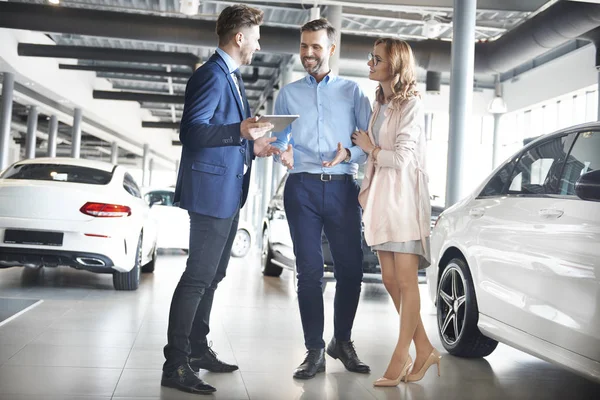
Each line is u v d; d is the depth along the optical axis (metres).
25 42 15.49
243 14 2.86
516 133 15.92
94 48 15.05
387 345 4.03
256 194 21.58
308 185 3.22
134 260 5.87
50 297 5.35
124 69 17.77
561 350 2.61
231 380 2.93
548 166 3.10
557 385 3.15
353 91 3.31
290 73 14.85
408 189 3.02
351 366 3.23
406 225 2.99
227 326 4.46
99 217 5.46
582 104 13.47
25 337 3.64
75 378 2.80
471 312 3.55
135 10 12.64
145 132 29.67
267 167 18.94
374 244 3.04
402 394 2.82
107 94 21.00
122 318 4.48
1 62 14.62
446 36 13.29
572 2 9.26
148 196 11.02
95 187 5.66
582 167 2.81
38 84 16.89
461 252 3.71
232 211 2.84
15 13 11.02
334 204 3.22
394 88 3.08
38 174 5.79
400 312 3.15
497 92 16.11
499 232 3.21
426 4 9.25
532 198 3.07
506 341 3.10
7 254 5.37
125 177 6.27
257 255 13.62
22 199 5.36
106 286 6.34
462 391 2.95
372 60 3.11
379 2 9.26
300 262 3.21
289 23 12.98
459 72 7.23
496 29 12.52
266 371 3.15
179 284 2.80
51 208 5.38
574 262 2.54
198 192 2.77
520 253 2.96
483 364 3.58
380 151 3.02
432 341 4.27
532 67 14.91
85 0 12.20
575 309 2.51
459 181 7.15
